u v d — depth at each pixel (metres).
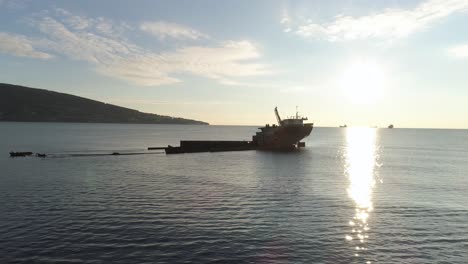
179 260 21.25
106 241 24.03
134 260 21.08
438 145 159.62
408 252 23.19
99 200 36.09
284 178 53.19
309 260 21.72
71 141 144.75
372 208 34.44
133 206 33.69
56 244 23.36
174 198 37.47
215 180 50.34
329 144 160.75
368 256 22.45
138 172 58.09
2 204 33.94
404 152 115.31
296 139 121.38
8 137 158.88
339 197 39.41
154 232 26.02
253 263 21.11
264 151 109.44
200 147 105.75
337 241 24.95
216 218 29.95
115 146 123.81
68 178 50.56
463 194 42.03
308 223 29.05
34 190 41.19
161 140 168.62
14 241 23.80
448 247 24.11
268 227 27.75
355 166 72.50
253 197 38.59
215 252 22.55
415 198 39.34
